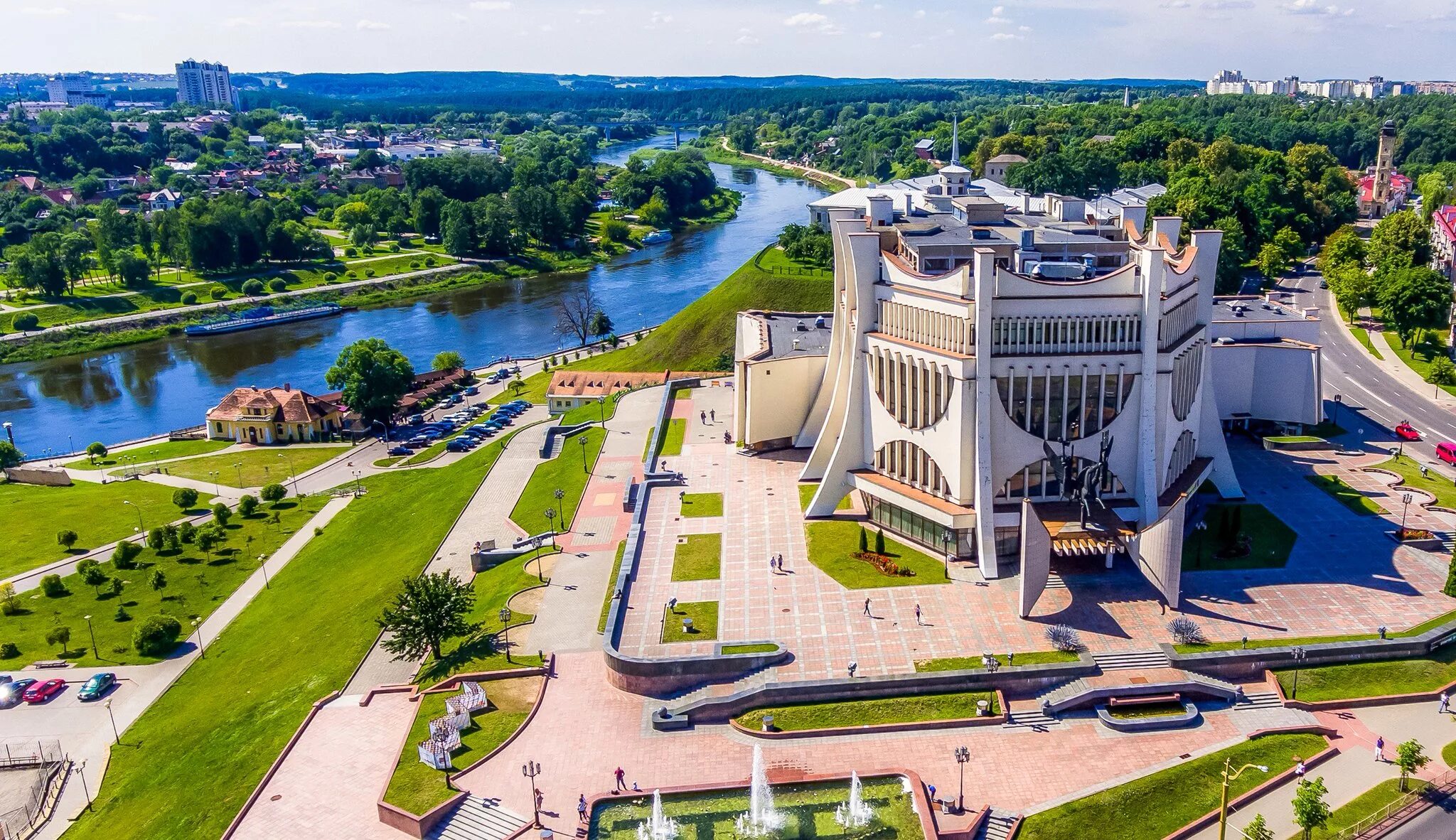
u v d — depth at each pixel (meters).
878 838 70.88
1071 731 82.50
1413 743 73.94
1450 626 90.38
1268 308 149.12
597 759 81.06
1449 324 186.75
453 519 131.62
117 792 87.81
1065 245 113.56
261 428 187.25
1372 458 131.12
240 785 82.56
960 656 88.94
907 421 110.19
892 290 110.38
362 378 186.38
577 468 141.88
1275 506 116.88
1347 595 97.06
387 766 82.88
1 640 114.56
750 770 79.25
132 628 117.06
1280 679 86.38
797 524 116.25
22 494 161.12
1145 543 94.69
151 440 193.38
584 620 100.50
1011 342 101.50
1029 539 91.81
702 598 100.31
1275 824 71.94
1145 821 72.94
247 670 105.38
